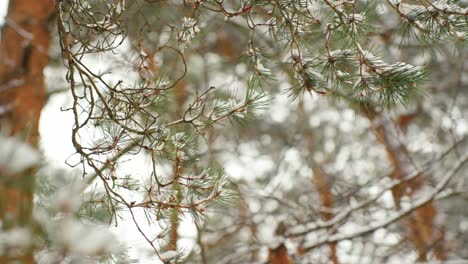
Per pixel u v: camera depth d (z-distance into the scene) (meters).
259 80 2.30
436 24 2.09
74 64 2.26
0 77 4.25
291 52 2.16
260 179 8.18
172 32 2.45
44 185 2.38
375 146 8.72
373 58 2.07
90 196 2.41
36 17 4.47
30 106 4.21
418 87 2.11
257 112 2.27
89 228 2.27
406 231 7.21
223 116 2.25
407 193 7.29
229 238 6.72
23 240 2.21
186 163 2.29
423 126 8.22
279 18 2.18
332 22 2.14
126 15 2.92
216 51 7.23
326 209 6.20
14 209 2.39
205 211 2.28
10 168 2.45
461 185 6.46
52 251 2.22
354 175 8.37
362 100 2.18
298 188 7.78
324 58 2.14
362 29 2.12
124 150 2.26
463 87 8.12
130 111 2.27
